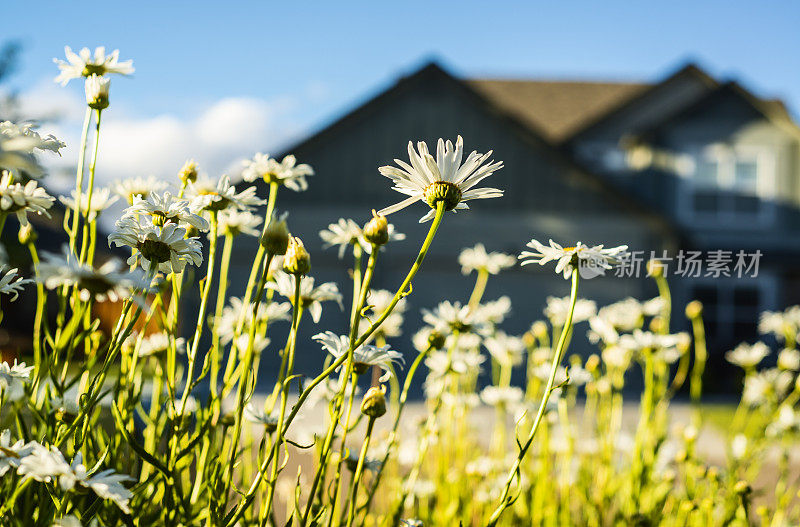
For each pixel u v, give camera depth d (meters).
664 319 2.57
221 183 1.32
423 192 1.05
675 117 16.59
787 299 15.71
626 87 20.03
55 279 0.76
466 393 2.57
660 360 2.37
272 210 1.38
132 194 1.46
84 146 1.30
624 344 2.26
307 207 13.65
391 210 1.04
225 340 1.64
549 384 1.01
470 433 2.96
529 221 13.84
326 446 1.04
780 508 2.27
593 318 2.55
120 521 1.15
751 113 16.47
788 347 2.82
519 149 14.03
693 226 16.44
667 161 16.59
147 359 1.65
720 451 5.24
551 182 13.98
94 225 1.39
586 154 17.16
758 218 16.39
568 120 18.58
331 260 13.34
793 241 16.20
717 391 13.73
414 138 13.94
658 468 2.50
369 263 1.04
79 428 1.09
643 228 13.91
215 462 1.23
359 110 13.81
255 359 1.52
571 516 2.43
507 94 19.77
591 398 2.77
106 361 1.02
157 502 1.34
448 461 2.42
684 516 2.10
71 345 1.21
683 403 10.41
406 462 2.51
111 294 0.86
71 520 0.92
